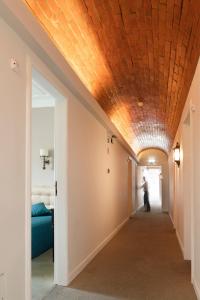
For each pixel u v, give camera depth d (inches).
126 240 245.9
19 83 88.3
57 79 122.6
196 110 122.8
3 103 79.5
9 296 80.6
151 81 179.8
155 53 137.6
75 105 149.8
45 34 96.9
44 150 234.2
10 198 82.0
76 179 150.4
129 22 114.0
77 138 152.9
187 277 150.1
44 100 232.2
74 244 146.0
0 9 75.0
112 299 120.7
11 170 82.8
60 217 134.2
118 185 301.1
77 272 149.5
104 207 224.4
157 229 306.8
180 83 158.1
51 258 175.6
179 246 222.4
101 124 213.9
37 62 101.0
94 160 191.5
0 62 78.4
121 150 327.0
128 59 148.2
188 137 186.4
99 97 192.4
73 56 134.3
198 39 102.8
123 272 156.7
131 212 430.0
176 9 97.3
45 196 230.2
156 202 695.1
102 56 142.1
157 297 124.0
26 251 90.0
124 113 261.4
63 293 125.0
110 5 103.9
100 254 195.6
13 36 85.1
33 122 241.3
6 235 79.7
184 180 187.2
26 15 83.5
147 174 732.7
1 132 78.3
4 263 78.5
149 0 98.7
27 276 90.0
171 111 231.6
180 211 225.0
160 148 513.7
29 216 91.6
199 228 119.3
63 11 104.0
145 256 191.8
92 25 115.6
